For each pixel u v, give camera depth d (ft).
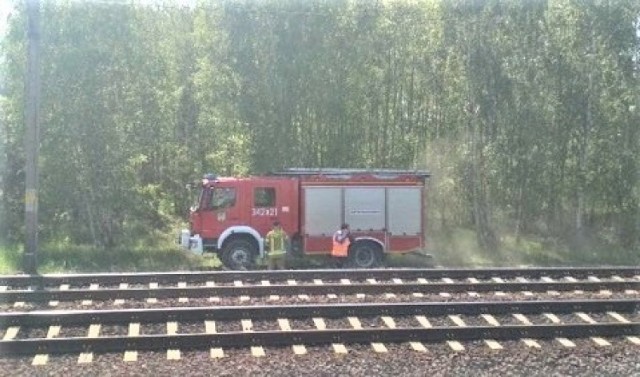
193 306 44.73
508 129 101.19
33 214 64.59
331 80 100.73
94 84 88.07
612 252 96.17
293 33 100.12
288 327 39.37
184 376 32.40
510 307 43.21
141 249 85.35
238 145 100.78
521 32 102.01
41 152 86.84
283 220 74.02
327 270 55.21
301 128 101.04
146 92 92.68
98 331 38.40
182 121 109.70
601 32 102.83
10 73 87.51
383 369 33.60
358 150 102.47
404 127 107.55
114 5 89.71
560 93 101.86
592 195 101.86
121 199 89.81
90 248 85.05
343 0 101.96
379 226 75.61
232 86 100.17
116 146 89.35
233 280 53.57
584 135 102.06
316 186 74.54
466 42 102.37
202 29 106.52
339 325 40.24
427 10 106.01
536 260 88.33
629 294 50.47
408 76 107.24
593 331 39.27
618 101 102.12
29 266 64.49
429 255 83.87
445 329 37.93
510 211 101.86
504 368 34.19
